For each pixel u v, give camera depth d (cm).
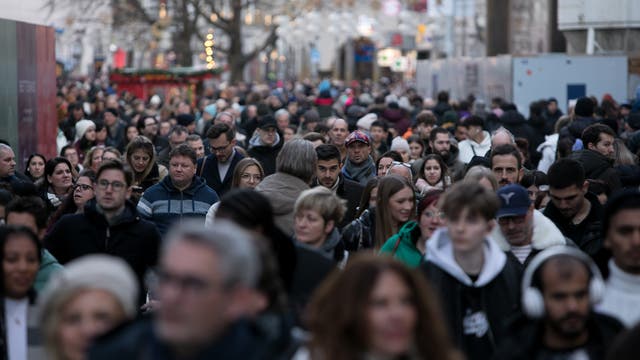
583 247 1844
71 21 13062
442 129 3662
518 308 1520
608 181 2789
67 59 19012
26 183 2566
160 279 977
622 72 6938
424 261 1581
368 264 1064
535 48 10769
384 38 18212
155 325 1012
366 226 2303
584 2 8144
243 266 967
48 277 1759
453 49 13412
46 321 1167
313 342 1066
